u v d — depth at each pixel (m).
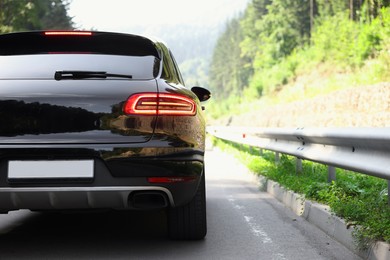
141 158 4.25
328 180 7.02
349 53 44.16
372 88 25.77
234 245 4.99
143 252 4.69
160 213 6.53
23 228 5.68
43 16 64.94
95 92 4.31
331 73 50.25
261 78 75.88
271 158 11.87
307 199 6.52
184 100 4.48
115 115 4.29
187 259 4.48
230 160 14.31
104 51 4.64
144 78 4.47
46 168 4.20
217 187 9.29
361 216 5.02
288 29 76.81
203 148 4.74
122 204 4.34
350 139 5.81
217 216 6.48
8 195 4.21
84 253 4.64
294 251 4.79
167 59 4.89
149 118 4.33
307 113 34.72
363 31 40.16
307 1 76.75
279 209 7.00
